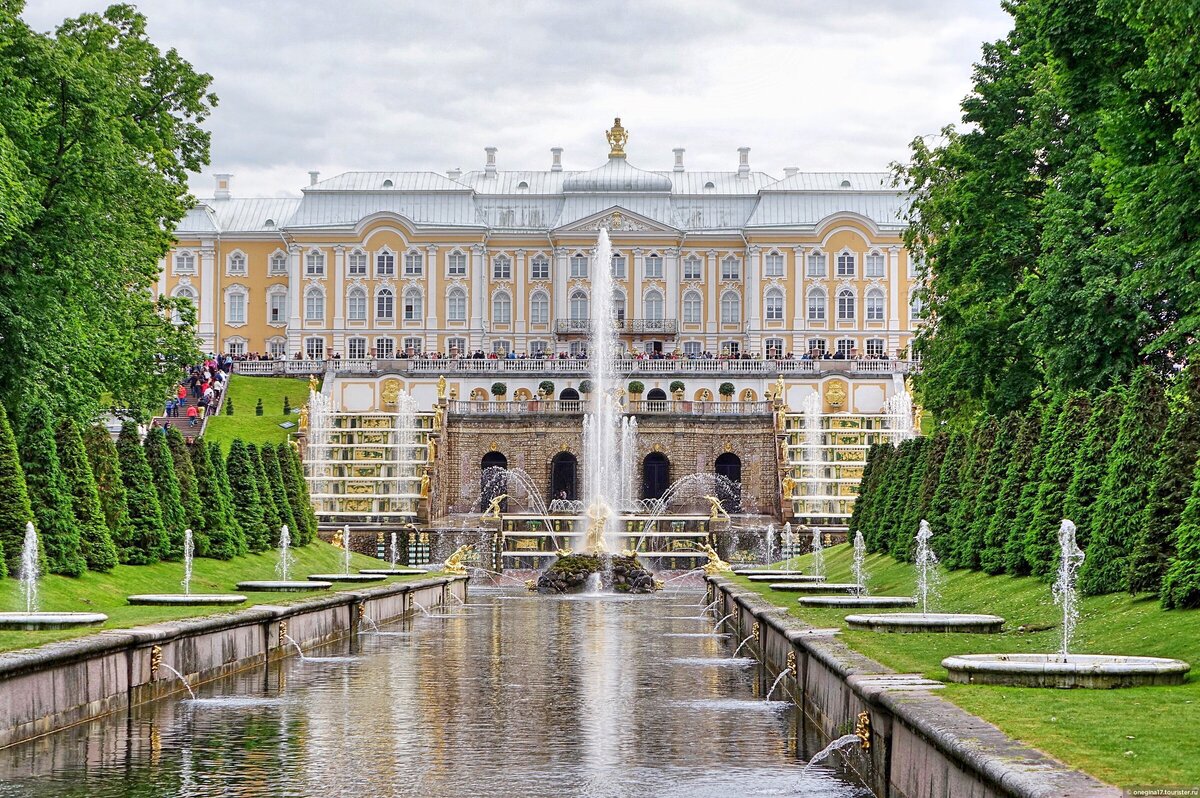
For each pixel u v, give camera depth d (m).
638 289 142.50
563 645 36.56
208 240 145.12
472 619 46.16
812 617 29.70
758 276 141.50
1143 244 35.28
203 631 27.09
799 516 86.19
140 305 60.03
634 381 113.69
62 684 21.56
